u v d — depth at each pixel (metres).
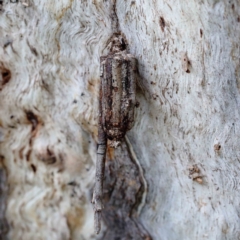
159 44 0.20
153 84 0.21
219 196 0.21
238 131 0.20
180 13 0.20
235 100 0.20
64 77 0.23
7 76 0.23
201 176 0.21
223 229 0.21
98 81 0.22
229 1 0.20
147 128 0.22
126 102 0.20
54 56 0.22
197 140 0.21
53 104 0.23
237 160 0.21
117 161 0.23
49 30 0.22
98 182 0.21
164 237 0.23
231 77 0.20
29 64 0.23
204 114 0.20
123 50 0.21
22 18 0.22
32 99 0.23
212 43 0.20
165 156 0.22
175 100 0.21
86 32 0.22
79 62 0.22
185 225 0.22
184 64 0.20
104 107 0.20
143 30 0.20
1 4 0.22
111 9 0.21
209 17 0.20
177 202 0.22
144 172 0.23
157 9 0.20
